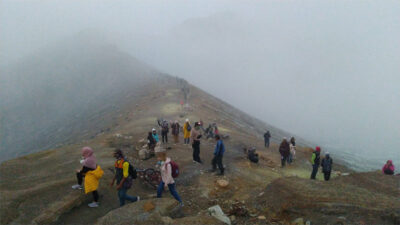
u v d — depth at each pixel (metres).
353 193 6.22
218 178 9.52
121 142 14.66
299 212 5.83
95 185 6.71
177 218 5.79
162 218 5.32
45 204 6.55
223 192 8.24
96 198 6.82
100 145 13.80
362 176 8.80
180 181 9.12
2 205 6.27
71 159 10.62
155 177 8.45
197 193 8.02
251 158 13.40
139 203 5.85
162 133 15.45
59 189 7.36
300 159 16.97
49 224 5.89
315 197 6.00
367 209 5.53
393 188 7.71
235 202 7.30
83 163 6.65
